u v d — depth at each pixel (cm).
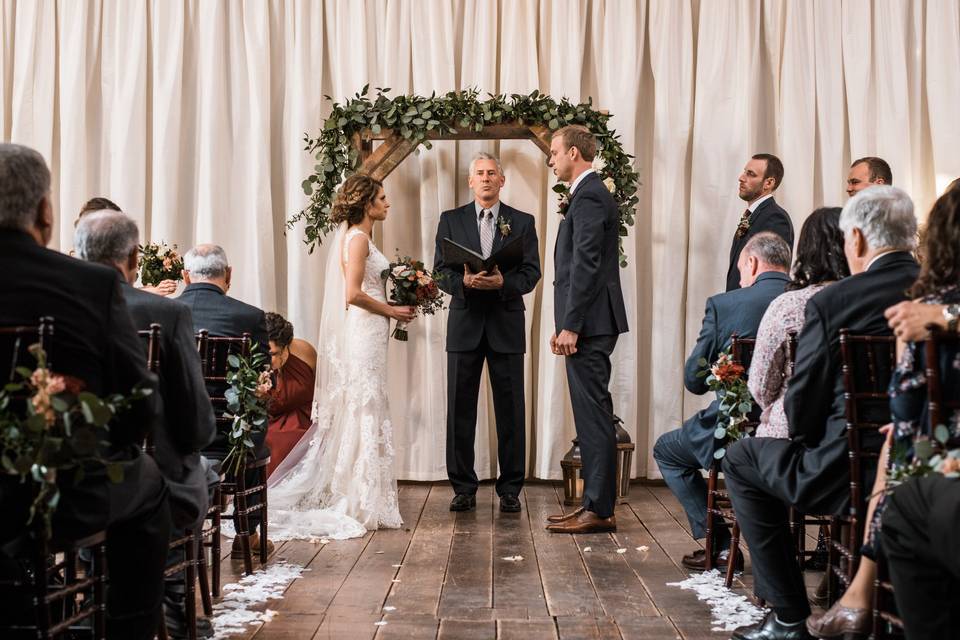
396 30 643
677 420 635
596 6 640
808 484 285
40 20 658
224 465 405
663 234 636
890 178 516
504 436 559
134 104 650
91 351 230
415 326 639
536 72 640
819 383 287
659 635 331
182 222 659
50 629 227
